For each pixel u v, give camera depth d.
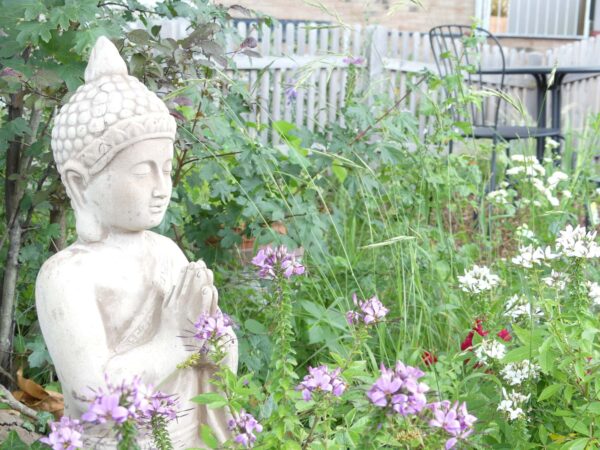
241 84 3.71
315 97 8.05
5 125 2.77
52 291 1.85
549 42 14.52
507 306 2.84
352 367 1.83
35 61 2.74
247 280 3.38
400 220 4.08
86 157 1.87
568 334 2.39
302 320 3.35
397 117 4.21
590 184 5.56
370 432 1.55
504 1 14.23
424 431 1.60
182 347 1.89
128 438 1.42
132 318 1.94
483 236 4.18
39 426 2.61
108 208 1.92
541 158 6.96
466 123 4.61
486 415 2.36
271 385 1.84
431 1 13.71
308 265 3.71
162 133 1.92
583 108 8.95
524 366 2.39
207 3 3.44
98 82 1.93
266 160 3.54
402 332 3.18
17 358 3.15
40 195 2.90
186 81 3.02
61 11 2.51
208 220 3.60
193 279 1.87
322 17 12.93
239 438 1.68
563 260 2.48
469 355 2.62
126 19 3.29
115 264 1.94
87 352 1.83
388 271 3.69
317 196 4.46
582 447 2.14
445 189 4.32
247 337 2.99
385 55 8.49
